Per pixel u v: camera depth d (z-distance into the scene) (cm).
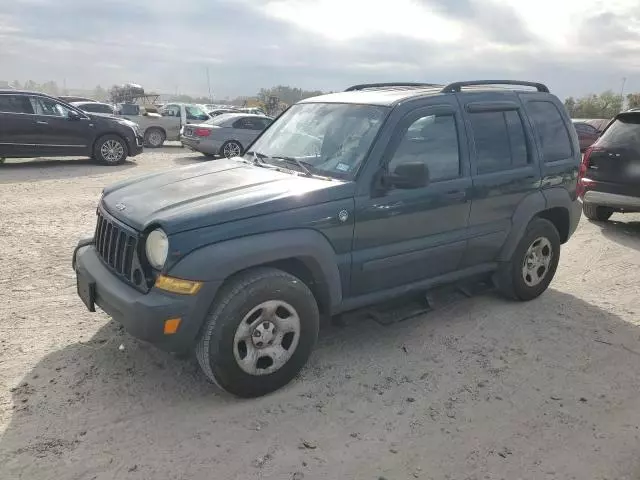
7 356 393
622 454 315
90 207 877
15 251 629
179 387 366
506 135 485
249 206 341
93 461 291
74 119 1354
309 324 366
